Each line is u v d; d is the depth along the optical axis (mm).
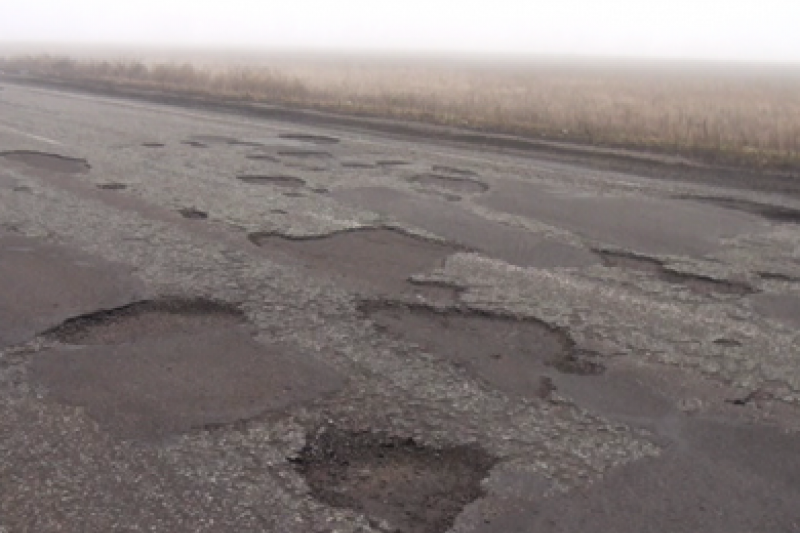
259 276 5242
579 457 3100
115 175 8680
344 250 5953
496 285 5215
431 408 3463
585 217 7336
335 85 22844
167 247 5887
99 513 2670
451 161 10375
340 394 3574
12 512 2666
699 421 3438
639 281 5457
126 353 3984
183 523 2617
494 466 3014
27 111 15055
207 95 19828
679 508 2783
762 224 7359
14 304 4641
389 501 2770
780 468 3078
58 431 3217
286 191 8031
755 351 4227
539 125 14133
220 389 3604
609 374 3889
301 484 2857
